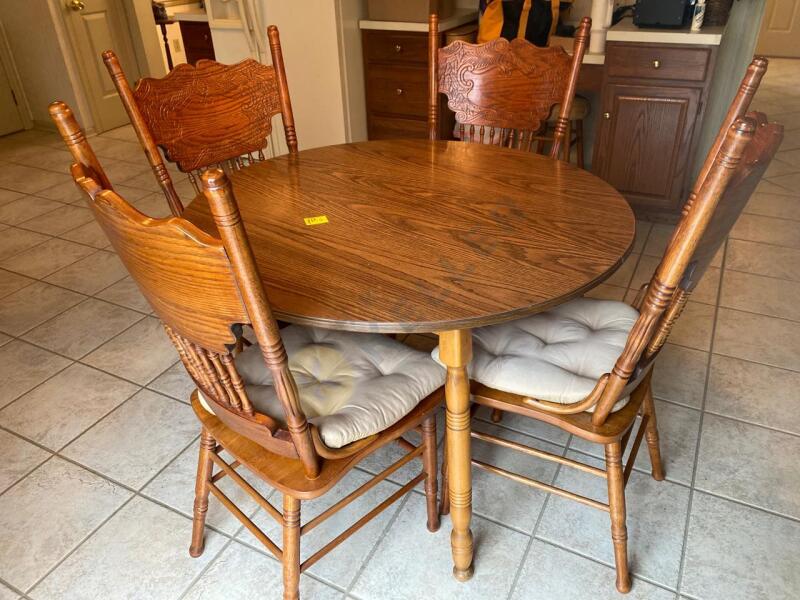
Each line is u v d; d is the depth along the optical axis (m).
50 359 2.20
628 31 2.70
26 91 4.69
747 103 1.23
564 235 1.29
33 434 1.87
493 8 3.07
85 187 0.92
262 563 1.48
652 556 1.46
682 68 2.68
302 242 1.28
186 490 1.68
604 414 1.19
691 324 2.28
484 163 1.71
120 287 2.64
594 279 1.13
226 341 0.95
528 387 1.26
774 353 2.12
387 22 3.28
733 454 1.73
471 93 2.00
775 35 6.20
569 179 1.58
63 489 1.69
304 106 3.54
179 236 0.84
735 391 1.96
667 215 3.03
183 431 1.88
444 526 1.55
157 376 2.11
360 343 1.41
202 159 1.80
